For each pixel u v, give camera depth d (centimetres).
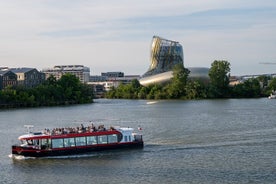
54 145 8581
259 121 13662
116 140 9000
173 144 9562
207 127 12325
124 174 7062
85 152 8738
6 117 17612
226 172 6994
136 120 15025
